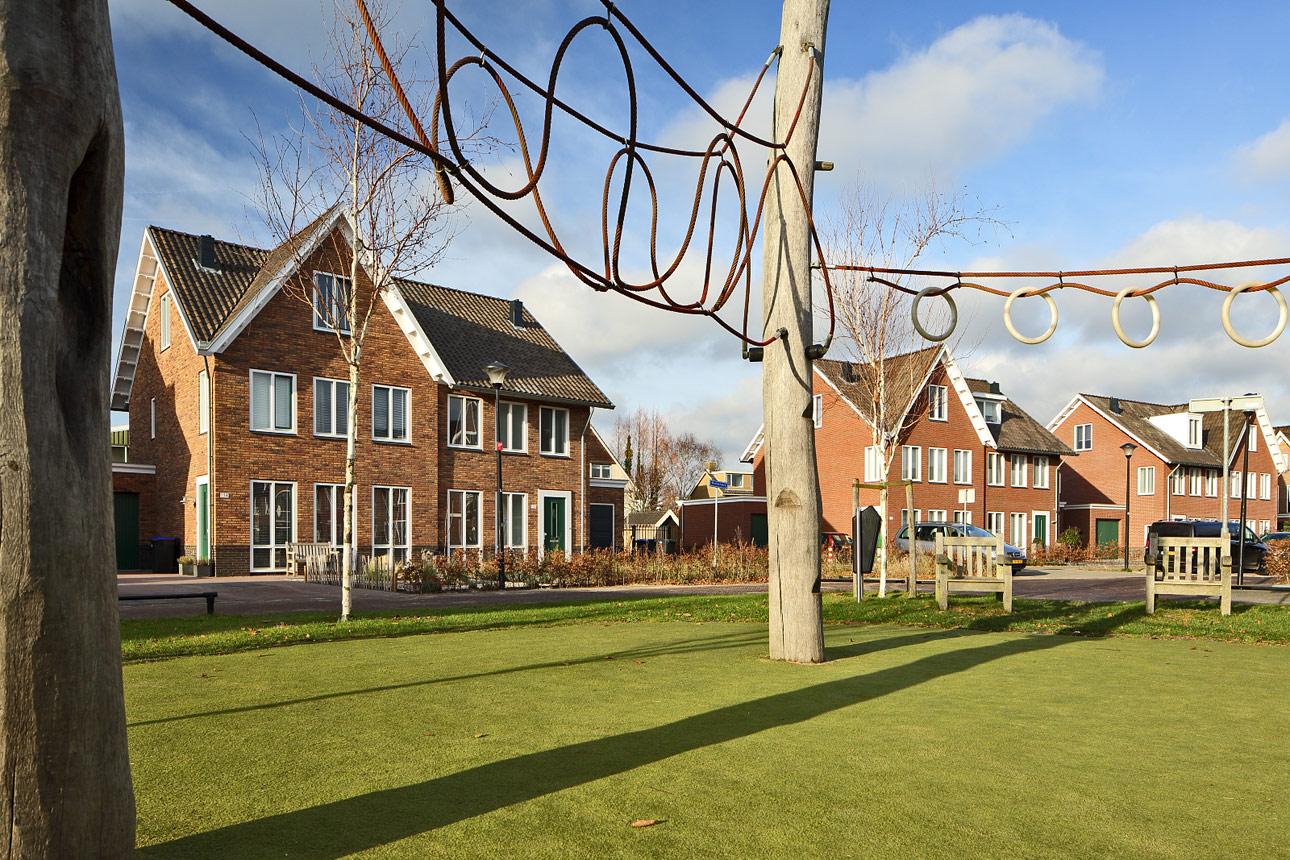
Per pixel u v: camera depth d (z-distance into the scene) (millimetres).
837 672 7027
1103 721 5098
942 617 11656
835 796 3590
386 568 20203
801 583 7680
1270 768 4066
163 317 25188
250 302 21984
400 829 3180
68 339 2324
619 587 22125
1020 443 43094
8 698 2125
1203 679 6730
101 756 2291
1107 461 50719
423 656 8047
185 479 23547
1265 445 53188
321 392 23812
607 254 4441
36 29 2195
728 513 41719
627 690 6129
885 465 18266
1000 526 41812
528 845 3016
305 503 23266
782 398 7867
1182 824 3271
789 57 7930
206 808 3436
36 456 2166
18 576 2131
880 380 18406
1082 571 33250
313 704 5582
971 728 4883
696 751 4324
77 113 2266
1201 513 50219
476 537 27531
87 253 2379
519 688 6207
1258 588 19094
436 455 26328
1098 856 2939
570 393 29984
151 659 7926
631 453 78812
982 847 3014
